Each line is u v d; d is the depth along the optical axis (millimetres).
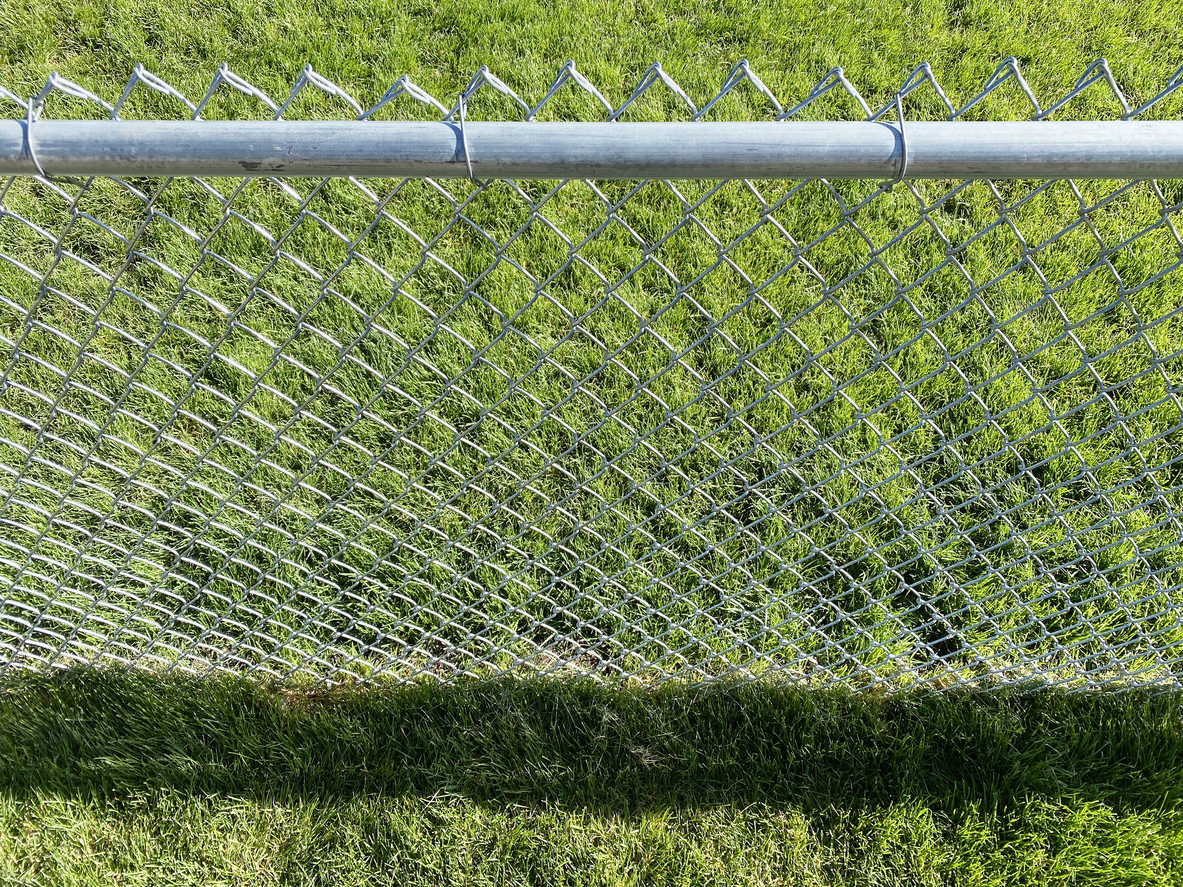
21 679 2127
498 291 2965
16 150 1004
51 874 1931
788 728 2133
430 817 2031
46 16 3770
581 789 2057
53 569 2346
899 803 2023
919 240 3129
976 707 2154
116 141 1008
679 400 2713
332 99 3609
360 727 2105
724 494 2543
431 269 3018
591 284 3008
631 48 3826
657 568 2395
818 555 2422
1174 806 2004
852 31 3904
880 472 2561
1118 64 3791
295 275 3006
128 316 2887
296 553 2404
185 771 2039
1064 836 1961
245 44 3762
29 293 2906
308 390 2738
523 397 2723
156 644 2158
